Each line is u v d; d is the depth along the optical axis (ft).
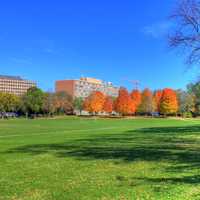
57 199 35.06
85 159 65.77
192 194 36.17
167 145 93.97
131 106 469.98
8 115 496.23
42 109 501.56
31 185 41.73
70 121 351.25
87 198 35.24
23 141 112.78
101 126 236.84
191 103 463.42
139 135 139.23
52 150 83.05
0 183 43.01
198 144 96.32
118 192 37.55
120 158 66.64
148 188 39.32
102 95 508.12
